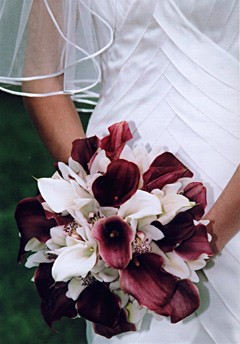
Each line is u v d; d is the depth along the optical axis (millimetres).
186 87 1587
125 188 1460
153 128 1620
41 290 1526
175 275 1465
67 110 1715
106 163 1498
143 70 1625
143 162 1518
